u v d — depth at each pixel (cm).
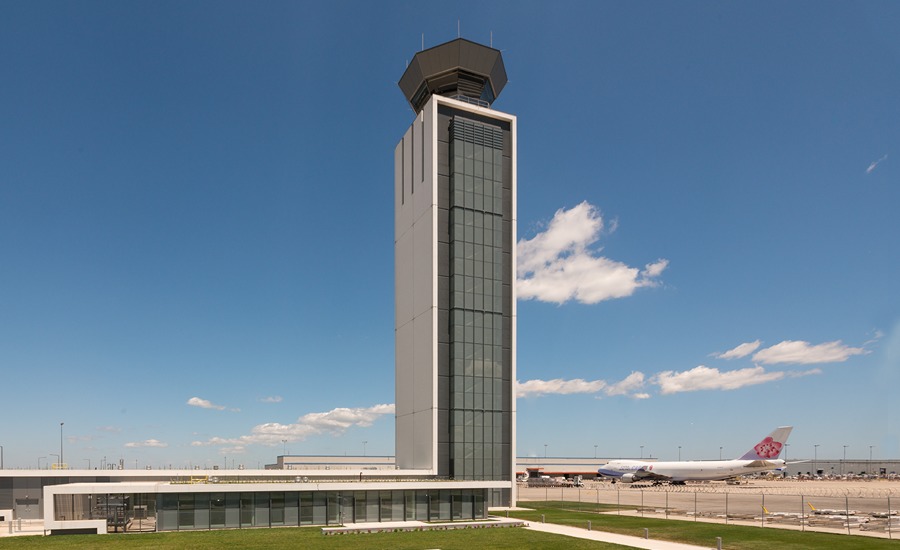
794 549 3719
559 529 4809
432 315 7481
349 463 13688
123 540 4200
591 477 19888
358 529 4600
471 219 7800
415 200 8281
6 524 5572
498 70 8856
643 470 14350
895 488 13262
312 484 5150
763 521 5356
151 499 4831
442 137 7969
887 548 3722
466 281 7625
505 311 7856
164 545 3944
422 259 7900
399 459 8238
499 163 8131
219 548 3825
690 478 14375
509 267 7962
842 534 4434
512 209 8088
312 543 4038
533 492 11825
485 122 8244
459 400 7319
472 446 7281
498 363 7631
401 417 8244
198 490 4841
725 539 4159
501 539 4206
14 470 6219
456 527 4859
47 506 4597
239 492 4975
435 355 7388
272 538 4278
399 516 5391
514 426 7525
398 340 8550
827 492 11250
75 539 4275
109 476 6319
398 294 8669
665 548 3759
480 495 5675
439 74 8681
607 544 3944
